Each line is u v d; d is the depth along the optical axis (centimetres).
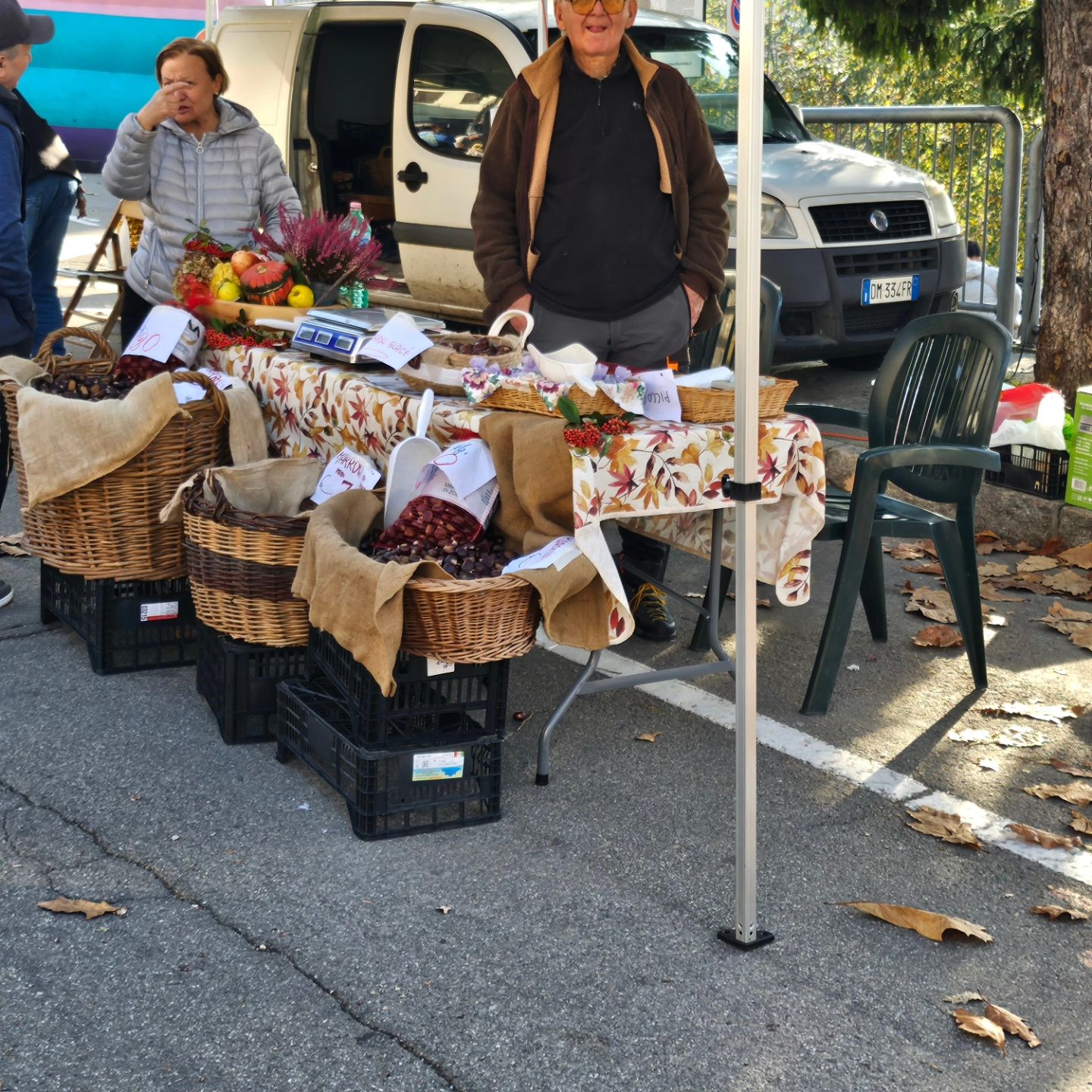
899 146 966
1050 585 538
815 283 765
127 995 279
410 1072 259
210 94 541
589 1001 281
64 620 465
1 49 479
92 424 412
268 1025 271
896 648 480
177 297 507
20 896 313
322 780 372
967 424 436
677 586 546
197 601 396
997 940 307
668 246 446
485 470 363
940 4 870
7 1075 255
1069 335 651
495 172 444
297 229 499
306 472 414
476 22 806
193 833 344
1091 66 625
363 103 863
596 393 359
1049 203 651
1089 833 351
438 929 305
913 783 379
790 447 372
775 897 321
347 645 333
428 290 844
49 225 669
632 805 363
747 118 274
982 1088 259
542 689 437
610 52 423
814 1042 270
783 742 403
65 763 378
